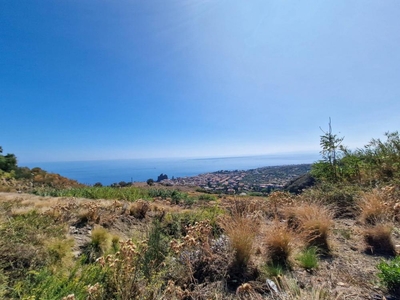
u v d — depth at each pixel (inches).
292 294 73.4
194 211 217.0
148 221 202.5
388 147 251.4
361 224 141.9
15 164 772.0
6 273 91.4
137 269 87.2
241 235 102.1
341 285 78.7
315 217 128.0
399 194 173.6
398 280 72.9
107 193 378.9
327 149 281.6
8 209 177.8
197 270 96.4
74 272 93.2
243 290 77.9
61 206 196.4
